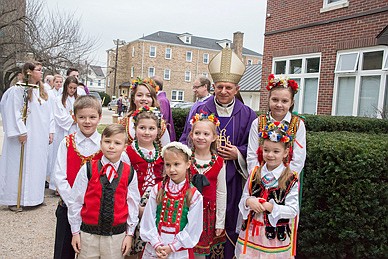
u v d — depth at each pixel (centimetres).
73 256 304
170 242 274
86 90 828
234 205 340
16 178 534
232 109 354
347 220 349
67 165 304
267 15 1193
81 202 280
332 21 973
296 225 316
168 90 5144
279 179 293
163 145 336
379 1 864
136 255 323
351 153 346
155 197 285
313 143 380
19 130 516
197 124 308
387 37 712
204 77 687
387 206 351
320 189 364
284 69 1141
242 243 301
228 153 332
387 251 360
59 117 635
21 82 532
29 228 471
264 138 297
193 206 279
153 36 5084
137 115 329
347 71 928
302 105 1081
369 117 825
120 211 279
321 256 384
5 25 2161
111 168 279
